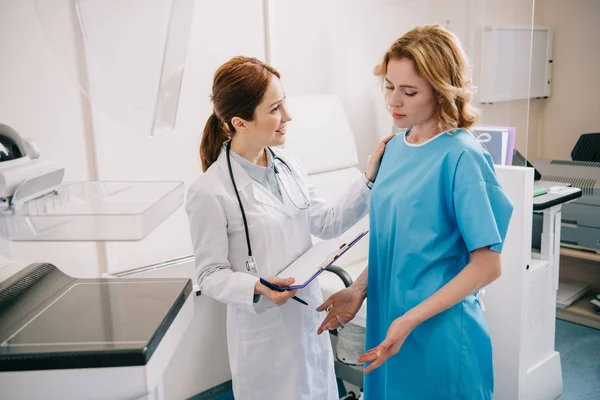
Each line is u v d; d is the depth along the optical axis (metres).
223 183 1.36
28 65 1.66
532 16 2.04
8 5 1.61
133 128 1.22
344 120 2.36
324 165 2.29
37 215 1.04
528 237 1.79
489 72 2.21
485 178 1.14
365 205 1.47
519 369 1.86
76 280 1.25
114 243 1.89
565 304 2.85
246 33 2.13
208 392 2.21
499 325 1.87
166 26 1.11
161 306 1.09
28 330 1.00
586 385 2.26
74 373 0.91
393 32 2.49
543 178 2.88
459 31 2.26
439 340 1.18
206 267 1.33
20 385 0.91
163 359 1.01
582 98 3.39
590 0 3.26
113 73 1.14
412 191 1.18
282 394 1.39
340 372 1.99
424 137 1.24
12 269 1.26
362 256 2.39
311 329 1.43
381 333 1.33
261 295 1.30
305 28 2.28
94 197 1.19
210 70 2.05
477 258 1.13
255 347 1.38
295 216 1.43
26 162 1.11
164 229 2.02
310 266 1.29
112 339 0.95
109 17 1.10
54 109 1.72
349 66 2.44
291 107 2.22
